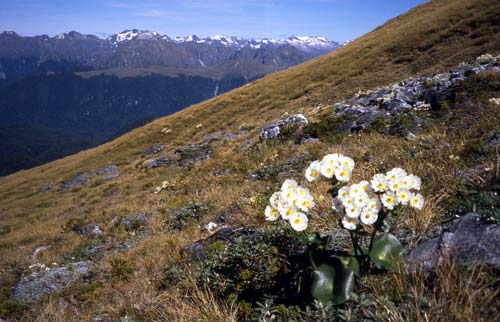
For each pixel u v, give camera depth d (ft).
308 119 71.26
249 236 17.31
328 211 18.54
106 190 93.30
